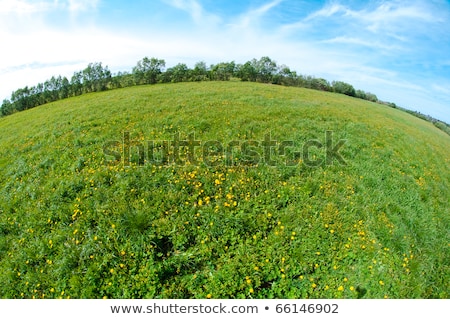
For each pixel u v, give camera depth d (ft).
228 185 23.13
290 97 76.95
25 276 16.80
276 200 21.65
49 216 21.17
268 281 15.88
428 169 37.09
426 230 21.50
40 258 17.83
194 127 37.32
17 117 81.20
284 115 45.16
